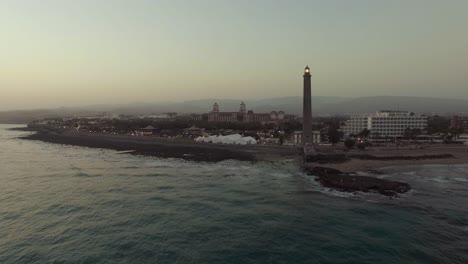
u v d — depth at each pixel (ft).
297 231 177.27
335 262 142.92
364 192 256.93
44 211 210.38
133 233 174.19
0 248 157.17
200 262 142.72
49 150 591.78
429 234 172.14
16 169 367.86
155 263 142.00
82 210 212.43
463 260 143.33
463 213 205.77
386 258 145.89
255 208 217.36
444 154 453.17
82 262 143.23
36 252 152.76
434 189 269.23
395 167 380.99
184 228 181.47
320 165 385.91
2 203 227.81
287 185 284.61
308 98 496.64
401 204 225.76
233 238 168.14
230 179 310.86
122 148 621.31
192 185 284.61
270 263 142.20
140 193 255.91
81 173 341.82
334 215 203.10
